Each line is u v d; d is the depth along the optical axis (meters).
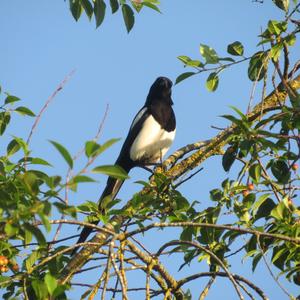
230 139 8.77
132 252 8.13
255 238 8.13
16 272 8.45
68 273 8.38
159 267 8.28
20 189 7.93
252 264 8.08
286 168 8.56
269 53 9.45
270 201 8.33
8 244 7.98
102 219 8.21
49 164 8.10
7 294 8.23
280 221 8.03
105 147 5.79
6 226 6.35
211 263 8.41
